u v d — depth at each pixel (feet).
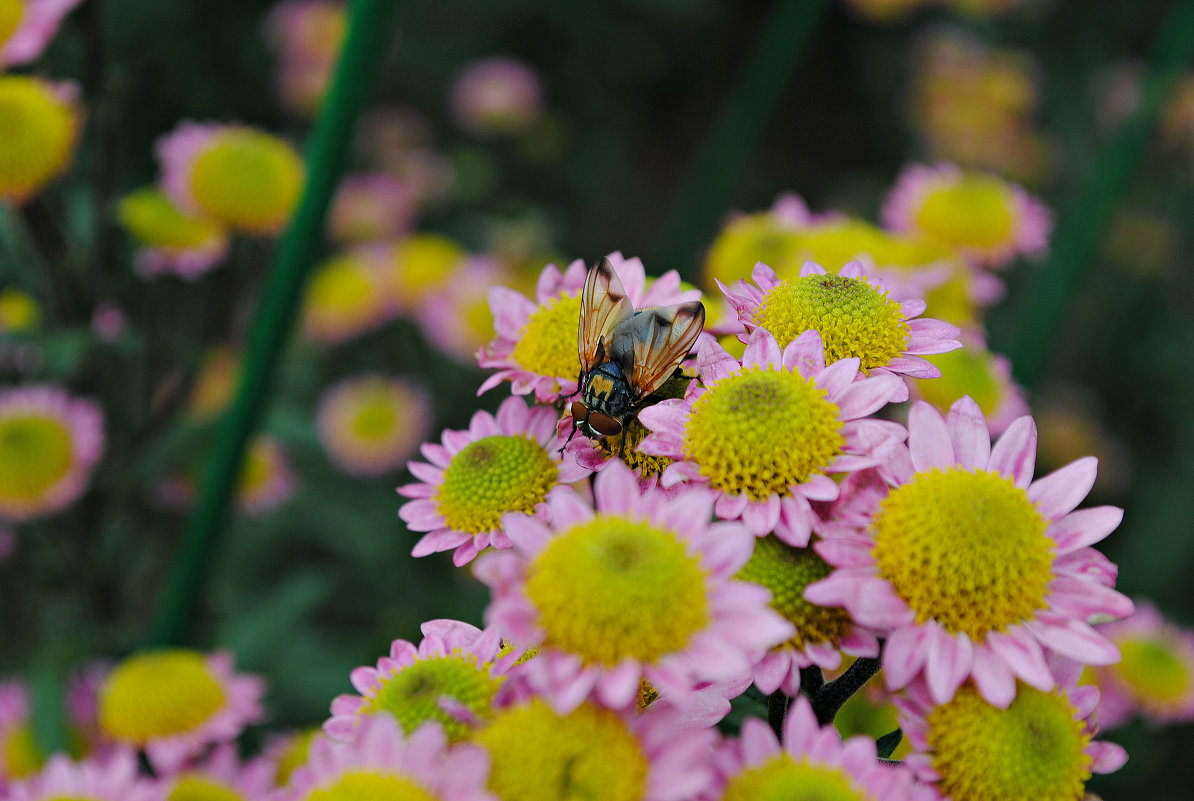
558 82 2.63
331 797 0.60
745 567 0.66
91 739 1.08
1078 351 1.95
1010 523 0.63
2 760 1.11
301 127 2.25
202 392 1.44
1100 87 2.16
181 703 1.03
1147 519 1.71
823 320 0.71
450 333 1.64
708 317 0.76
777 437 0.66
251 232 1.29
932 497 0.64
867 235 0.98
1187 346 1.90
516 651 0.66
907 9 2.18
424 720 0.64
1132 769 1.32
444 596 1.48
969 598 0.63
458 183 2.22
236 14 2.12
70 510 1.21
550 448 0.73
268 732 1.33
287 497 1.50
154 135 2.04
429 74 2.54
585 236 2.61
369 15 0.87
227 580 1.54
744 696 0.69
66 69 1.19
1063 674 0.67
